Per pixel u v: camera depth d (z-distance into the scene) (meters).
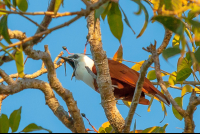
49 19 7.03
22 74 5.95
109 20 6.08
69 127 7.16
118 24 6.07
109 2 5.85
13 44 5.01
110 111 7.35
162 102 9.66
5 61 6.86
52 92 7.49
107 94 7.30
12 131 5.70
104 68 7.12
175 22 4.40
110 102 7.35
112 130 7.36
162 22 4.47
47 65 6.85
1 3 5.69
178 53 4.36
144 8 4.94
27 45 6.15
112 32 6.17
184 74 7.54
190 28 7.20
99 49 6.96
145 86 9.20
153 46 5.70
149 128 6.37
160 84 6.85
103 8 5.24
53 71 6.95
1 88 6.64
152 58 5.63
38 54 6.50
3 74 6.73
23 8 5.81
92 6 5.09
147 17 5.00
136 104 6.39
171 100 6.46
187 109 6.11
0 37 6.16
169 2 5.45
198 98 5.89
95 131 7.46
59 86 6.99
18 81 6.93
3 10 4.93
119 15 5.99
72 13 5.12
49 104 7.45
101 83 7.22
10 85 6.75
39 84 7.25
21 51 5.39
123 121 7.35
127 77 9.75
